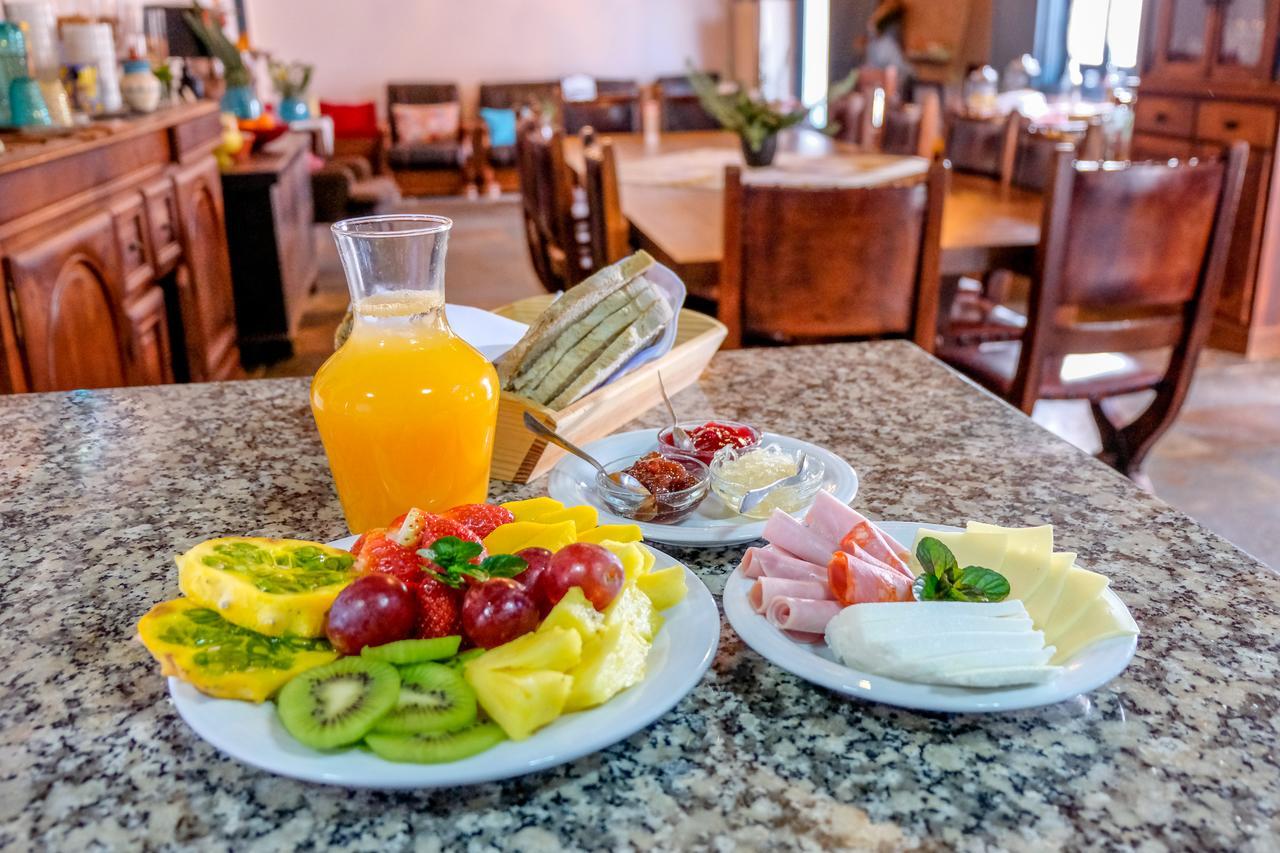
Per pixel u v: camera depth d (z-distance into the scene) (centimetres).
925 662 55
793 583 63
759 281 194
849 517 72
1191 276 208
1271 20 359
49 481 95
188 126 310
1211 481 277
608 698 54
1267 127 364
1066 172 193
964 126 329
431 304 76
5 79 229
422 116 761
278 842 49
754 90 791
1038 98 514
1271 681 60
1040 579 64
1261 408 331
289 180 423
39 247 196
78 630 68
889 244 190
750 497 82
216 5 570
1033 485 90
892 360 128
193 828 50
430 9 783
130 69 287
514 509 72
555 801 52
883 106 398
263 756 49
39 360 193
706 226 242
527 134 360
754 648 59
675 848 48
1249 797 51
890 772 53
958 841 49
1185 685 60
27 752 56
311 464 98
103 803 52
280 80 609
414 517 61
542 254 372
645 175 317
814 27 811
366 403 74
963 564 66
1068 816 50
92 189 227
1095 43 586
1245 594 71
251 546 63
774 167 326
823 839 49
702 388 118
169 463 99
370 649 55
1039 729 56
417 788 50
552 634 52
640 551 64
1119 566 75
